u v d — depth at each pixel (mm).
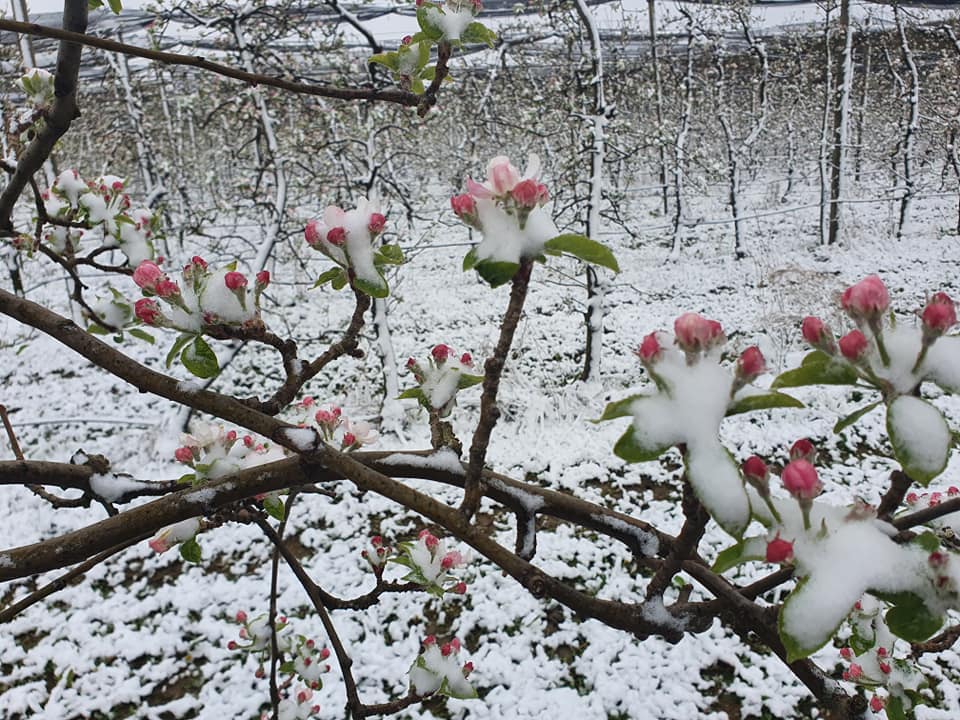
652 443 740
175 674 4695
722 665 4508
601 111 8172
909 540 807
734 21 14211
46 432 7641
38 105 1625
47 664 4816
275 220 7555
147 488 1400
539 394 7699
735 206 12820
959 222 12680
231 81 7629
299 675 2611
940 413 718
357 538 5848
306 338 9906
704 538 5504
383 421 7348
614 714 4262
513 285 892
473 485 1014
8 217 1732
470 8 1362
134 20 7719
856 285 755
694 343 760
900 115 16281
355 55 8438
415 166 16078
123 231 1951
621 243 14109
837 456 6465
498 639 4816
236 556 5711
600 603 972
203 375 1071
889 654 1927
